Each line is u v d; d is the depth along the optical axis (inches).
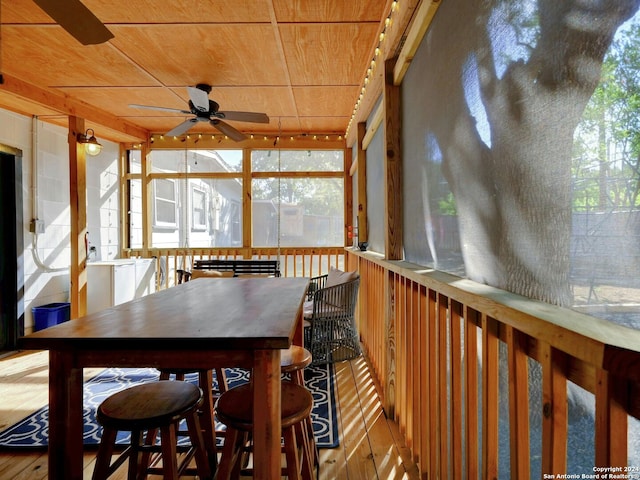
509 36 40.4
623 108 24.9
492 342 40.8
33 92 146.1
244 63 131.3
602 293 27.3
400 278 85.0
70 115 163.5
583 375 28.1
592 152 27.9
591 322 26.4
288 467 52.9
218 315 52.9
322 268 234.5
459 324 52.2
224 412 51.8
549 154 33.3
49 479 44.1
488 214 45.9
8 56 124.5
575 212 30.0
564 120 31.2
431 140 68.9
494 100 44.0
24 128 159.3
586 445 29.8
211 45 118.3
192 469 68.7
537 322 28.8
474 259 50.2
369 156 159.8
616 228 25.8
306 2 96.3
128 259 203.6
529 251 36.8
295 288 81.7
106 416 49.5
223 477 51.6
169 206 230.8
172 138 219.5
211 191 228.2
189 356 43.3
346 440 83.7
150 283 209.3
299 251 219.9
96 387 112.8
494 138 44.1
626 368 20.9
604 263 27.0
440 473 57.7
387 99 94.3
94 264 177.2
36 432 87.0
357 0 95.7
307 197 224.5
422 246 75.9
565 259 31.4
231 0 95.2
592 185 28.0
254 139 220.4
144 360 43.4
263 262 192.7
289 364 65.6
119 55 124.7
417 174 79.0
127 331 43.9
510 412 36.6
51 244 171.9
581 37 29.0
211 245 227.5
